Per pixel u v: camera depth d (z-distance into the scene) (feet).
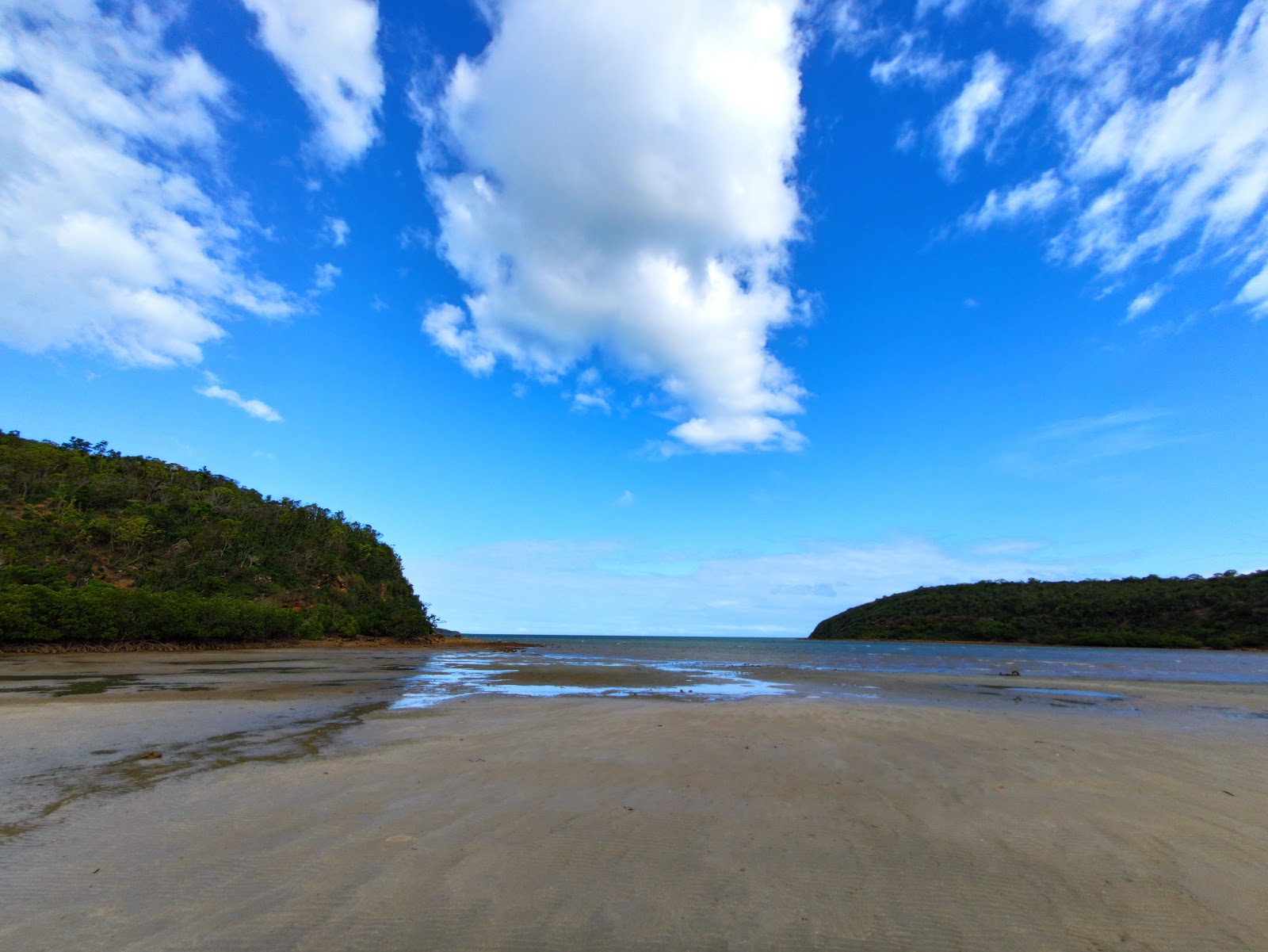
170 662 96.68
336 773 23.81
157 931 11.43
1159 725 41.22
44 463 206.69
